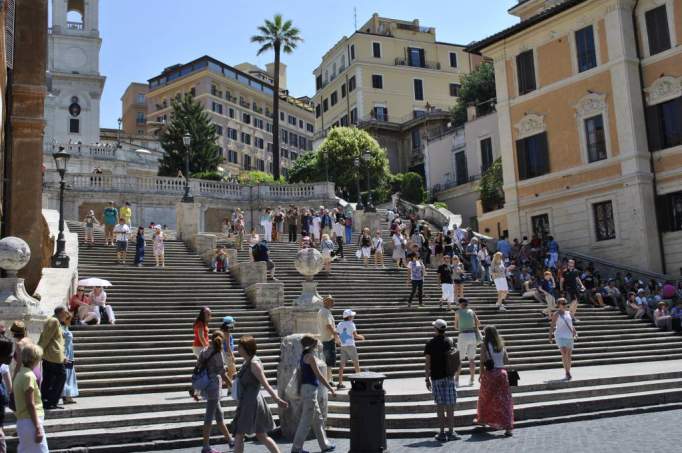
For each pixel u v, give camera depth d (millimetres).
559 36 31750
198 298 19438
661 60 28406
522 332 19594
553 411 12234
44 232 20766
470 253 26000
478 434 10891
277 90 51719
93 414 11180
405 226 30906
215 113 84438
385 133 59438
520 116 33469
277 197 40375
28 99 18922
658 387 13984
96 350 15000
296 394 10477
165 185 39094
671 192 27844
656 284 25266
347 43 67375
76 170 54719
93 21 66750
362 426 9242
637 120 28625
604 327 21141
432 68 68375
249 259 26141
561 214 31250
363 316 19125
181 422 11062
